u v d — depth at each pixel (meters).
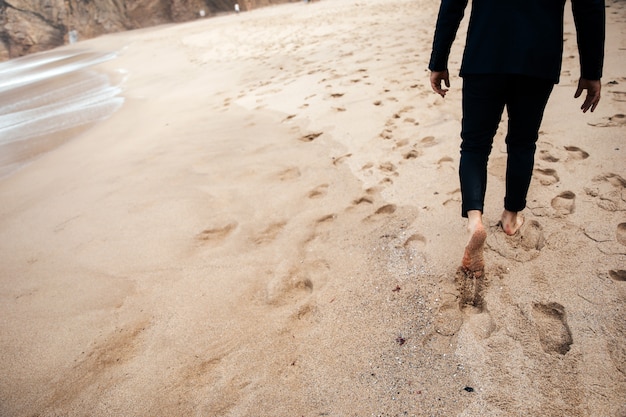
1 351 1.69
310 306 1.67
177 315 1.73
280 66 6.47
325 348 1.47
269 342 1.53
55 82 10.39
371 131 3.18
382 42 6.47
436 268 1.73
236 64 7.81
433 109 3.35
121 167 3.45
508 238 1.79
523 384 1.22
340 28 9.37
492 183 2.20
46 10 25.08
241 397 1.34
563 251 1.67
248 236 2.19
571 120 2.73
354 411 1.24
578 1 1.21
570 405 1.14
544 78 1.29
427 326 1.48
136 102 6.39
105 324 1.75
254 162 3.04
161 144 3.84
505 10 1.27
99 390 1.45
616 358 1.24
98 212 2.71
